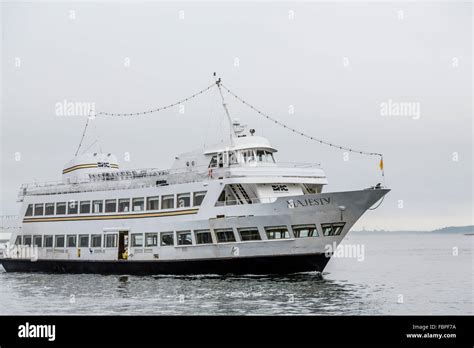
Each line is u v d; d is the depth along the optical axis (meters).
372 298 46.69
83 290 50.97
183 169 60.75
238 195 54.97
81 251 64.75
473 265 94.50
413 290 54.16
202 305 41.44
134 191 60.91
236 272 53.50
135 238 60.03
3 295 49.28
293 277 52.53
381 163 52.03
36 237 69.88
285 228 51.78
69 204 66.94
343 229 51.50
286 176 54.91
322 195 50.41
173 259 56.56
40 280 60.28
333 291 47.75
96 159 71.94
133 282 54.75
